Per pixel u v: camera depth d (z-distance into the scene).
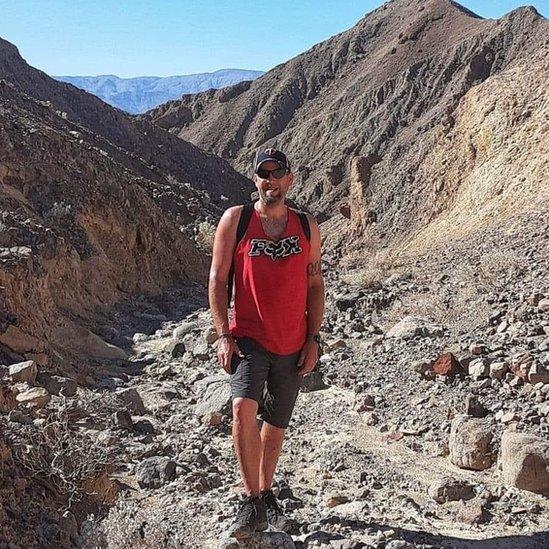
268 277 4.07
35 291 9.53
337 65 158.50
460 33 133.88
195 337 10.86
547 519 4.67
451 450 5.81
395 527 4.36
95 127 64.25
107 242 16.02
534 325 8.59
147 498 4.96
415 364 7.82
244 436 4.03
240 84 163.50
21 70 64.25
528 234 15.16
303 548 4.11
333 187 106.44
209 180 71.69
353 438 6.46
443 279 12.84
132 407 7.09
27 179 16.05
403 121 116.12
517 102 38.91
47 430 5.28
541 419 6.12
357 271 16.69
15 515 4.20
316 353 4.28
